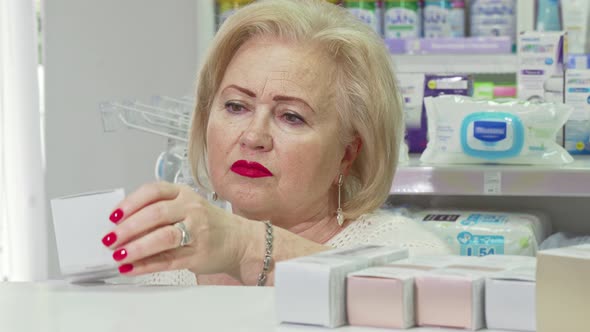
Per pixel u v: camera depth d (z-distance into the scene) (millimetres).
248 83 1396
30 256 3756
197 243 1040
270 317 774
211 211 1077
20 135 3705
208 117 1586
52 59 3951
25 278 3752
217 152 1430
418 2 3230
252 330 732
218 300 843
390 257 854
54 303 836
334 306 748
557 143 2523
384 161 1519
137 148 3980
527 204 2566
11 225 3730
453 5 3219
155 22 3936
